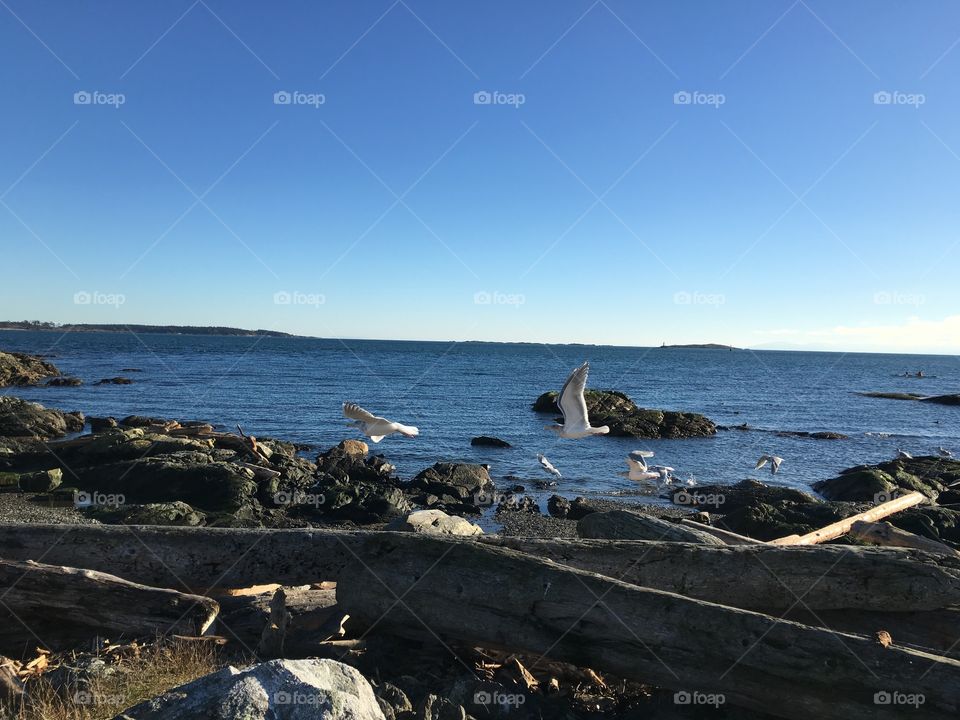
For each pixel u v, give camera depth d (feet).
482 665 28.63
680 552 30.58
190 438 100.78
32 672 27.53
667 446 134.41
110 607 30.42
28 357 244.01
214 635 30.40
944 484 94.32
